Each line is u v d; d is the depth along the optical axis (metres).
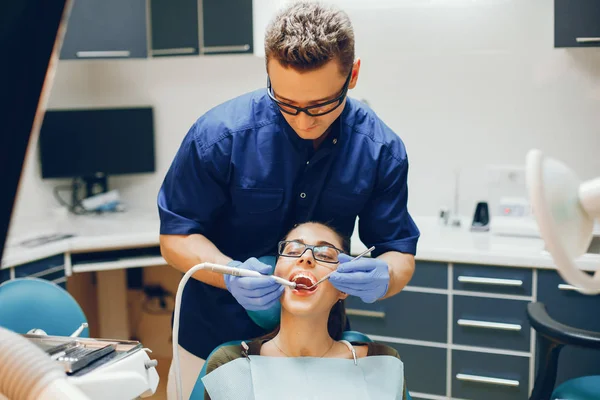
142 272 3.99
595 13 2.81
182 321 1.87
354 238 3.04
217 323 1.83
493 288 2.82
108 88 3.91
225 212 1.79
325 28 1.33
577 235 0.84
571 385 2.12
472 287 2.84
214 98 3.73
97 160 3.68
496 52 3.22
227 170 1.70
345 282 1.51
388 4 3.29
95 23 3.40
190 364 1.88
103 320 3.82
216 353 1.59
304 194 1.73
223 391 1.50
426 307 2.92
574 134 3.17
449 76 3.31
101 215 3.75
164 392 3.41
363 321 3.01
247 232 1.78
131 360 1.24
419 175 3.42
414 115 3.38
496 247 2.86
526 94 3.21
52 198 3.76
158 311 3.97
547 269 2.73
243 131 1.69
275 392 1.51
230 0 3.32
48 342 1.27
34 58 0.73
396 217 1.77
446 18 3.27
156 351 4.00
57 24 0.73
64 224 3.50
